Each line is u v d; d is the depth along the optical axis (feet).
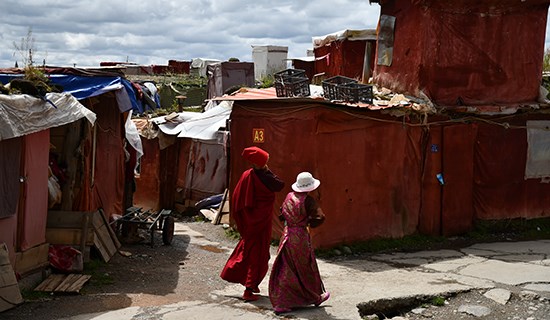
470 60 42.88
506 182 44.88
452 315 26.20
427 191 42.22
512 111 43.27
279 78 39.32
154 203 63.57
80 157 32.42
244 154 25.98
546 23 44.83
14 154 25.82
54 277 29.25
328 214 38.27
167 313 24.54
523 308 26.84
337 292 27.73
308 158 38.11
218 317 24.02
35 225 28.45
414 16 42.86
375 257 37.40
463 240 42.52
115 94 33.83
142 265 33.94
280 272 24.82
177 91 100.17
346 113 38.55
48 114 26.86
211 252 38.81
